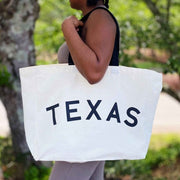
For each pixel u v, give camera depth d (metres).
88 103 2.42
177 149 8.70
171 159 8.17
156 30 5.82
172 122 12.12
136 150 2.49
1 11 5.12
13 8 5.09
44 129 2.43
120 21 5.77
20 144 5.61
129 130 2.48
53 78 2.42
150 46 5.82
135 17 6.32
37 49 6.36
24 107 2.46
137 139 2.51
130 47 5.91
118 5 7.00
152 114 2.54
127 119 2.48
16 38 5.20
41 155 2.41
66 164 2.58
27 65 5.30
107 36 2.34
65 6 6.56
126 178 6.21
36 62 5.98
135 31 5.62
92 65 2.28
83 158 2.39
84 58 2.28
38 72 2.43
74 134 2.40
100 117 2.42
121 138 2.46
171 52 6.15
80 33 2.44
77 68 2.34
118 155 2.45
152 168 7.86
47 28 6.44
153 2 6.88
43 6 7.32
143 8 7.33
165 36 5.80
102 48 2.31
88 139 2.41
